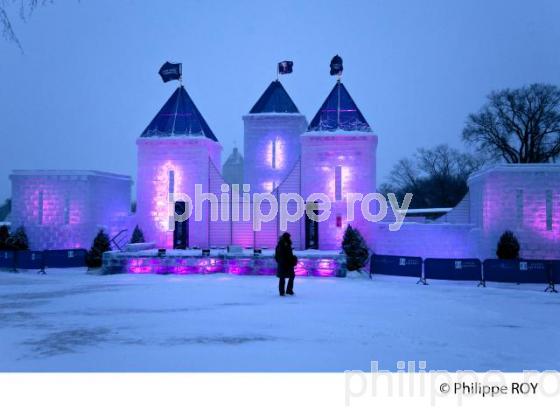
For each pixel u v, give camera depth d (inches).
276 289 800.9
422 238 1274.6
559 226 1138.7
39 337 414.3
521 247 1143.0
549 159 2411.4
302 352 367.9
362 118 1352.1
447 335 443.2
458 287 919.7
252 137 1572.3
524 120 2455.7
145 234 1359.5
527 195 1150.3
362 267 1210.0
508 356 370.0
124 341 399.2
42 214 1369.3
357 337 424.2
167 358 348.8
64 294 724.7
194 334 428.1
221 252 1141.7
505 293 823.1
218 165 1494.8
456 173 3454.7
